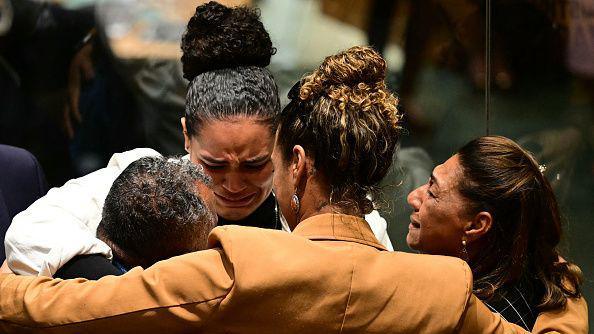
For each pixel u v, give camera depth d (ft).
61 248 16.37
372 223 21.27
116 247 16.21
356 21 25.46
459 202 17.72
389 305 14.21
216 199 17.99
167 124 25.46
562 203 25.89
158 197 15.61
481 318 14.88
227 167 17.51
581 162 25.96
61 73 25.38
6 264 17.95
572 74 25.57
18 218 17.92
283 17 25.25
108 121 25.52
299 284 14.01
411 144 25.43
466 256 18.02
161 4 25.17
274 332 14.10
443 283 14.52
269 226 19.12
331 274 14.15
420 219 18.29
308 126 15.06
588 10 25.35
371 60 15.30
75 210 18.40
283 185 15.67
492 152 17.76
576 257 25.99
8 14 24.85
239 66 17.90
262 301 13.96
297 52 25.34
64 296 14.73
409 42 25.57
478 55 25.55
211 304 14.11
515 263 17.83
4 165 21.67
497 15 25.30
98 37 25.20
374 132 14.89
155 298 14.29
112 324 14.35
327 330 14.08
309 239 14.83
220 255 14.43
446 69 25.59
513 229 17.72
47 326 14.62
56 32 25.16
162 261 14.69
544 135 25.77
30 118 25.41
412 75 25.59
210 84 17.60
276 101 17.89
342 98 14.90
